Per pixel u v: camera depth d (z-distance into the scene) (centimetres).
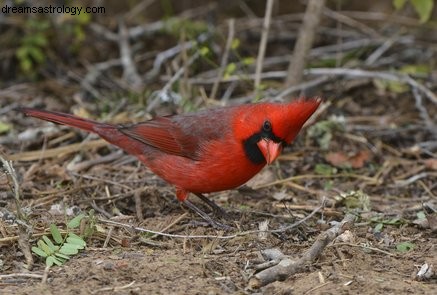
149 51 1593
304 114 848
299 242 884
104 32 1579
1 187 1010
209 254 835
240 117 887
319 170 1146
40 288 726
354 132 1277
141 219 941
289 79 1340
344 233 879
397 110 1388
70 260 802
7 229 848
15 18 1522
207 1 1723
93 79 1469
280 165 1166
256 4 1731
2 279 755
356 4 1745
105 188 1036
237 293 734
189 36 1446
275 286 745
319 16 1322
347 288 741
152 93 1355
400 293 732
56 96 1434
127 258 807
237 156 889
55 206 955
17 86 1459
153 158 964
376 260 826
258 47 1611
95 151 1174
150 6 1723
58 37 1548
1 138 1219
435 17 1695
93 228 857
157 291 725
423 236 908
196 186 937
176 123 938
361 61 1554
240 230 920
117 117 1280
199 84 1427
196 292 725
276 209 995
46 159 1142
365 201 998
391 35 1639
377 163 1204
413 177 1130
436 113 1367
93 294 716
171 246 859
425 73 1449
